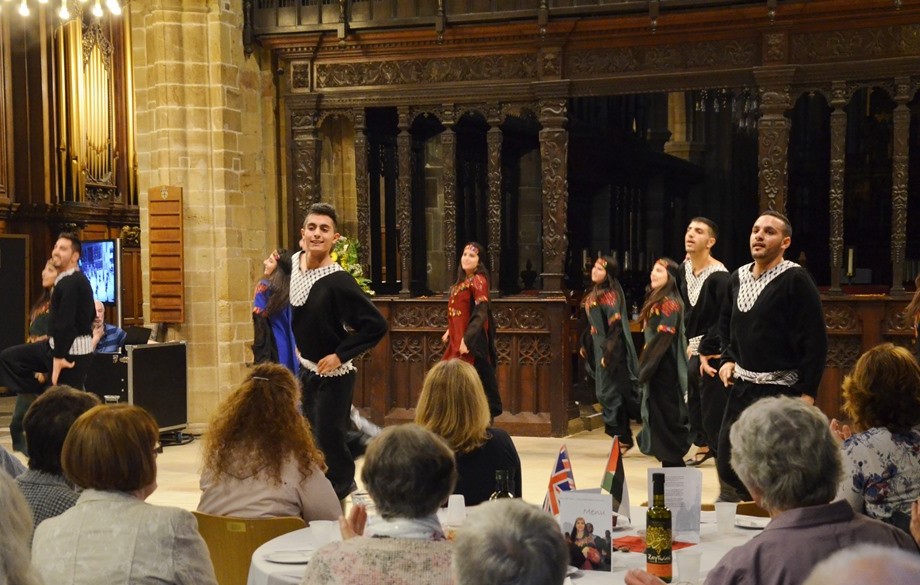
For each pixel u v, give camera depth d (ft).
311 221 20.03
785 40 31.81
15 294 42.11
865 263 55.62
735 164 58.39
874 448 11.57
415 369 35.76
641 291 51.01
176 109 34.96
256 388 13.57
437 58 35.32
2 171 43.11
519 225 44.14
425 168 40.47
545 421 34.58
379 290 38.58
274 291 29.43
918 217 54.24
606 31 33.40
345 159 38.60
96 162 46.83
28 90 43.88
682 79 32.99
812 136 57.67
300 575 10.80
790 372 18.57
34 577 6.40
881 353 11.86
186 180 35.17
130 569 9.59
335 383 20.16
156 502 25.71
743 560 8.37
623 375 31.42
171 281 35.19
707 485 27.50
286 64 36.99
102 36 46.96
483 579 5.90
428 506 8.89
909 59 30.71
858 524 8.40
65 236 28.12
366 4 35.22
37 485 11.48
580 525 10.96
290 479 13.42
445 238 35.78
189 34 34.88
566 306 34.47
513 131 42.29
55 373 27.91
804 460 8.38
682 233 57.62
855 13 31.01
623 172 50.37
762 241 18.51
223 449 13.39
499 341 35.04
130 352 32.48
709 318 23.36
